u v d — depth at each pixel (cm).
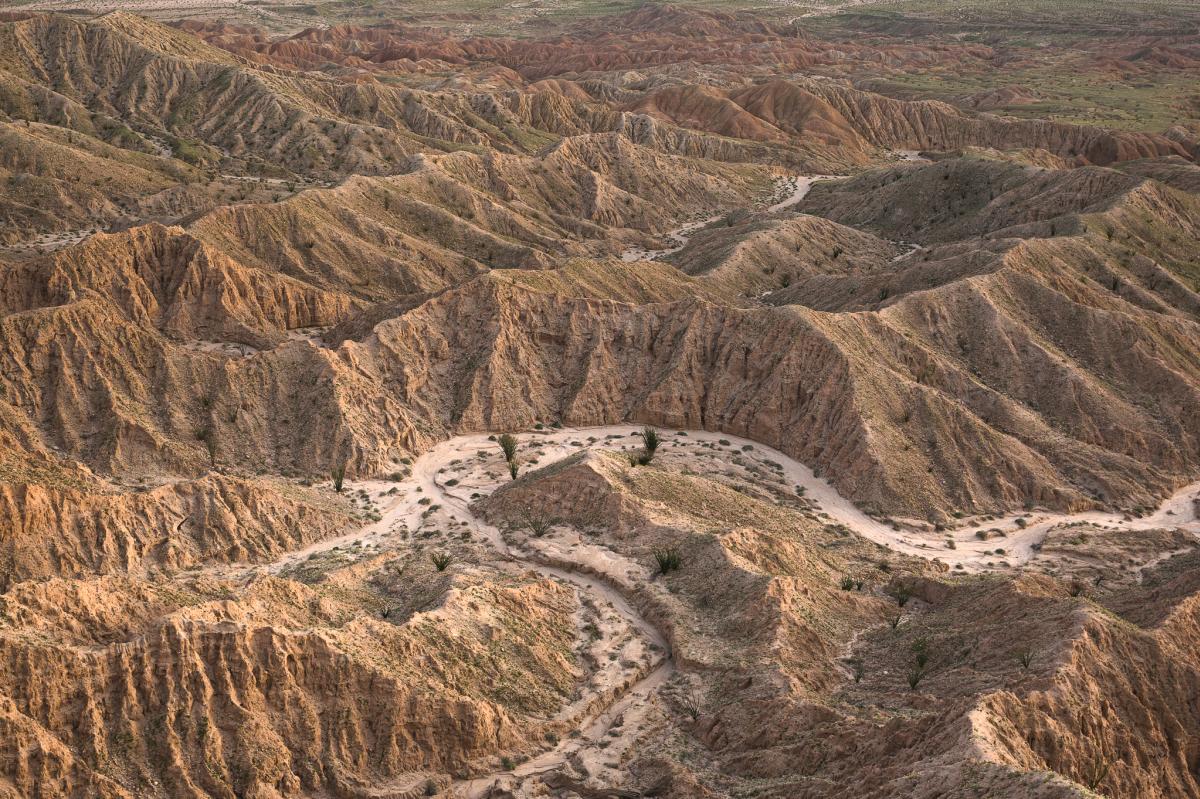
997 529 9738
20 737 5078
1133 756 5634
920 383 11431
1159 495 10406
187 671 5569
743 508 9362
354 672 5925
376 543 9050
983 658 6506
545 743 6312
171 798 5288
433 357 11788
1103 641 6212
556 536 8781
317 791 5634
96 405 10225
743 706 6331
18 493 7756
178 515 8525
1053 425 11281
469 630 6838
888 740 5522
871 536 9569
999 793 4612
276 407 10719
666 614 7475
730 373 11588
